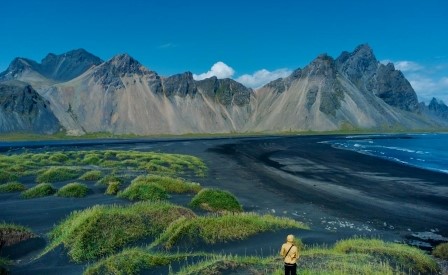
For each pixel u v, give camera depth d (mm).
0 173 49469
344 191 50594
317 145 149750
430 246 28688
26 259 21547
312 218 35750
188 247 23672
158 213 27641
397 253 23172
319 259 20562
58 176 51125
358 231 31656
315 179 60969
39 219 29844
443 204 43406
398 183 57469
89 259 21047
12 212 31984
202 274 17422
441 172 70938
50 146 147125
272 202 42656
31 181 49781
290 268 14953
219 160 88938
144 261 19359
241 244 24906
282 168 75062
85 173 52188
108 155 85500
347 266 19047
